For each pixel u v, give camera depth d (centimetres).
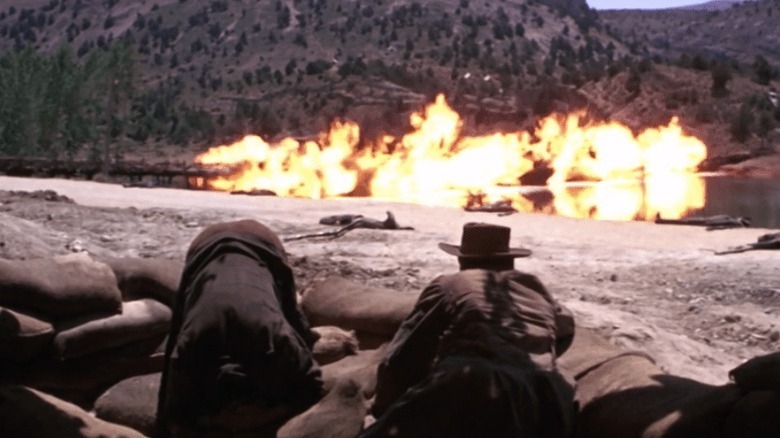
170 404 566
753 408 451
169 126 14350
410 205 2372
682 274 1324
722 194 4956
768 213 3762
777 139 9525
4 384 673
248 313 565
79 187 2869
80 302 698
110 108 7844
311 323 820
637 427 497
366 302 797
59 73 8050
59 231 1346
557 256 1509
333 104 13750
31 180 3152
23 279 683
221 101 17762
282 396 564
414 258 1376
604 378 557
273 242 651
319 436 570
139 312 726
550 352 558
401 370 600
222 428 554
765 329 1034
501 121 10644
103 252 1063
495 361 525
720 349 974
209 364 553
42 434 598
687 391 511
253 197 2598
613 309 1059
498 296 583
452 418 482
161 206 2173
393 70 15000
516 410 489
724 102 10681
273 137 12925
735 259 1470
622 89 10962
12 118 7781
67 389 694
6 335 657
